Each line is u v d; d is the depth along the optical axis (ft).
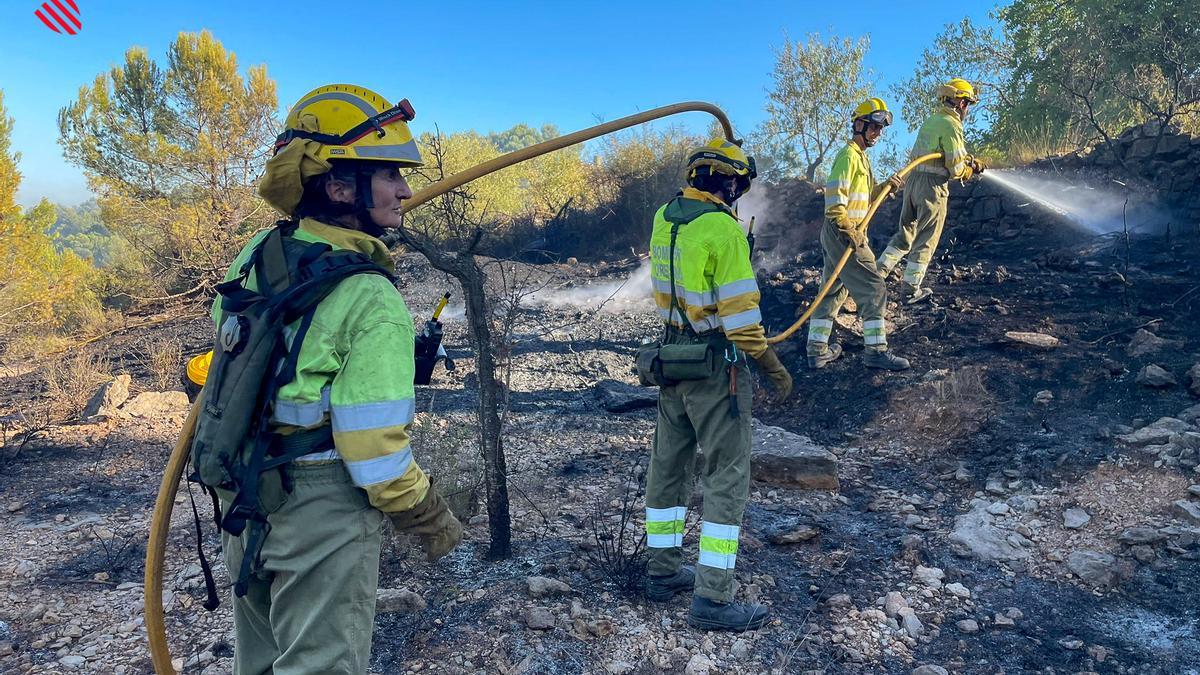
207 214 47.21
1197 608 10.91
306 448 5.87
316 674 5.97
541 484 15.79
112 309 49.34
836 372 21.04
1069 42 36.63
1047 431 16.19
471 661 9.68
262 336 5.74
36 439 20.66
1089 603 11.34
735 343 10.07
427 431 15.65
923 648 10.37
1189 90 32.12
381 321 5.85
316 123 6.18
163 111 57.93
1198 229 25.22
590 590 11.32
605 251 47.09
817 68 55.83
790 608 11.15
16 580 12.49
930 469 16.11
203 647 10.23
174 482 6.40
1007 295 23.80
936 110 23.02
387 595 10.74
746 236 10.36
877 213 32.99
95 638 10.61
